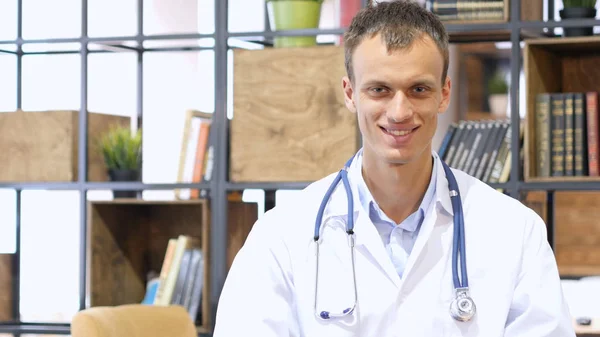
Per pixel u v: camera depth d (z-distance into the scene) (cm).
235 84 300
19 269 345
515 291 149
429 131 137
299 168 296
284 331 150
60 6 380
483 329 147
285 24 302
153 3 387
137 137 326
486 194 156
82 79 317
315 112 294
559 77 306
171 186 308
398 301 148
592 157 277
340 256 152
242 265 153
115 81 368
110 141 325
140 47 334
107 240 327
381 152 137
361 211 152
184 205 345
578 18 282
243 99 299
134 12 389
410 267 149
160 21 389
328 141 293
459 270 149
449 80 143
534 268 149
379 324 148
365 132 138
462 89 487
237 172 301
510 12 283
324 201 155
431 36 134
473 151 290
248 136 299
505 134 288
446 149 294
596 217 312
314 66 294
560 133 280
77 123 324
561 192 315
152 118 371
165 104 376
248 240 157
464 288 146
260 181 299
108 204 328
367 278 150
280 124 297
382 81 133
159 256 347
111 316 229
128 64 365
